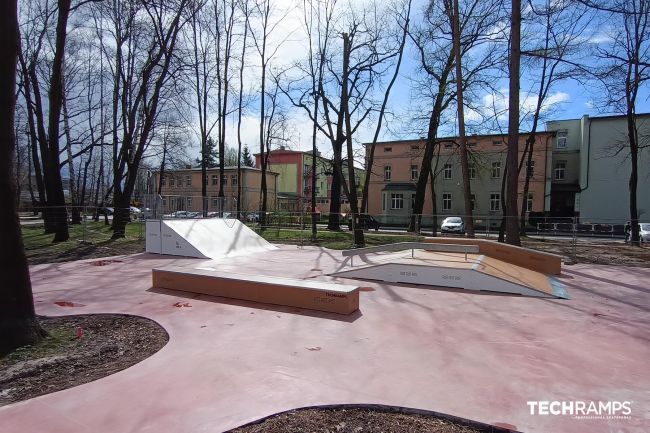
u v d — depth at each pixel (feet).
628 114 77.56
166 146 120.37
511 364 16.19
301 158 233.14
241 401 12.84
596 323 22.52
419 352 17.44
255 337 19.22
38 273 37.22
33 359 16.44
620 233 105.19
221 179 100.63
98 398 13.05
